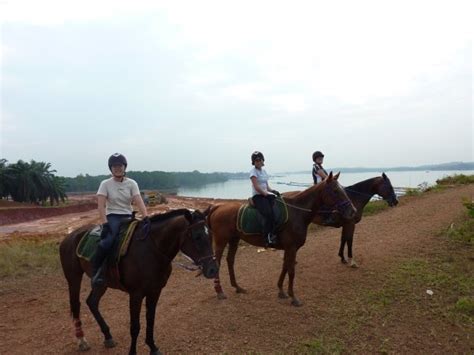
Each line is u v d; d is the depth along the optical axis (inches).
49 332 235.9
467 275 293.6
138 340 218.4
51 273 369.4
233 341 214.4
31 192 2586.1
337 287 289.6
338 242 439.5
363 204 348.5
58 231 1170.0
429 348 206.4
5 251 429.4
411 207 623.2
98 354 204.1
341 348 204.5
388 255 360.2
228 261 292.0
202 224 183.3
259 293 286.5
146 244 187.2
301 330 225.5
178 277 349.1
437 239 392.2
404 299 261.4
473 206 430.0
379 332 221.9
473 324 227.8
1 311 273.4
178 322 240.4
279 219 260.1
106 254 188.5
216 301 272.5
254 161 272.7
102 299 293.4
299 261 369.4
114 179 199.9
